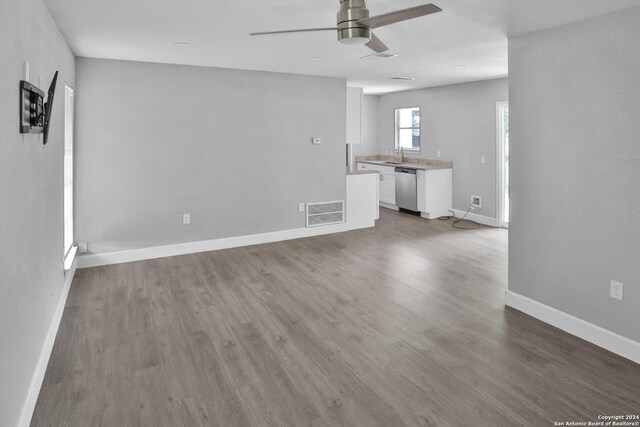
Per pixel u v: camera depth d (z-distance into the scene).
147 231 5.14
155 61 4.89
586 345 3.01
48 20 2.97
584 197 3.04
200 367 2.75
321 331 3.26
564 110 3.14
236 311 3.64
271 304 3.80
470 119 7.16
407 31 3.56
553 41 3.20
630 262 2.79
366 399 2.41
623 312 2.85
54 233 3.20
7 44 1.87
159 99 5.04
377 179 7.02
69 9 2.95
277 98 5.80
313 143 6.15
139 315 3.55
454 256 5.28
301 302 3.84
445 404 2.36
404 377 2.63
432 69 5.58
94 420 2.22
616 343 2.88
